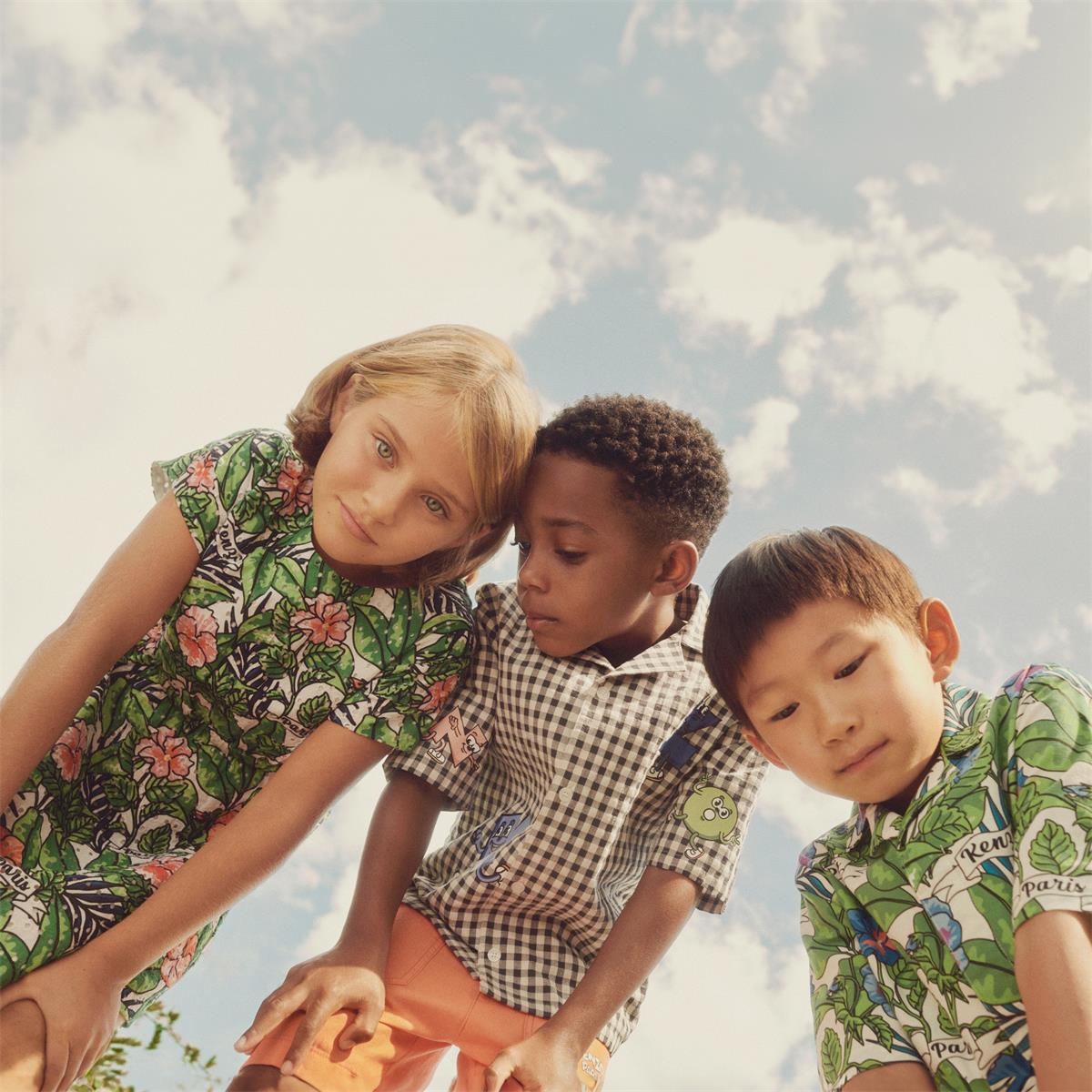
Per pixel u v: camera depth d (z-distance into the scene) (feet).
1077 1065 4.91
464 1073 6.70
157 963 6.49
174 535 6.55
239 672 6.58
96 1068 8.52
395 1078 6.55
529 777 7.06
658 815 7.18
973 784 5.82
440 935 6.74
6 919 5.53
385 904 6.59
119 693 6.68
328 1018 6.05
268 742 6.69
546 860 6.76
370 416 6.33
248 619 6.57
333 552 6.41
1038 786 5.53
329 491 6.33
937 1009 5.84
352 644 6.59
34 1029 5.42
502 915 6.81
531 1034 6.48
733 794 7.00
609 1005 6.37
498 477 6.41
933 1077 5.77
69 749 6.47
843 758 5.91
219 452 6.74
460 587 7.04
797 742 6.04
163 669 6.70
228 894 6.06
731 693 6.36
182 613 6.63
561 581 6.79
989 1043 5.60
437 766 6.89
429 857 7.30
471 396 6.32
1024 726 5.78
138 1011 6.48
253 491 6.70
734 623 6.23
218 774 6.69
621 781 6.89
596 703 6.93
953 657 6.20
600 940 6.88
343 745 6.45
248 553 6.67
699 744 7.07
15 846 6.08
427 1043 6.61
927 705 5.97
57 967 5.60
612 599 6.86
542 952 6.79
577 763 6.82
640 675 7.07
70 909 5.71
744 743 7.09
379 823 6.86
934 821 5.86
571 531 6.76
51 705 6.15
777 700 6.07
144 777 6.61
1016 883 5.42
